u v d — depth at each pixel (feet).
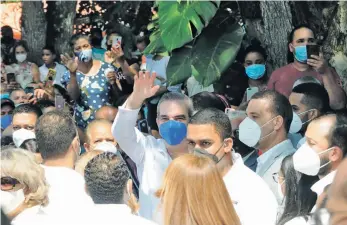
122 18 36.99
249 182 15.99
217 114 16.51
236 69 25.89
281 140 18.65
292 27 26.40
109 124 20.57
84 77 28.68
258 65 25.22
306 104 20.11
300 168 15.31
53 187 14.88
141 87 18.07
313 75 24.59
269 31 26.35
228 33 24.16
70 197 14.82
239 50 25.20
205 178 13.08
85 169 13.89
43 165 16.34
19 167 14.48
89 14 39.63
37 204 14.51
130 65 32.22
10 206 14.62
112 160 13.87
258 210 15.69
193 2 23.18
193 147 16.69
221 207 13.09
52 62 38.17
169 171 13.28
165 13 23.30
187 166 13.17
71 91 28.48
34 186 14.56
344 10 26.14
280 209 14.85
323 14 26.45
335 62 26.14
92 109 28.66
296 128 20.06
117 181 13.66
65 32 41.14
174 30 23.00
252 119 18.69
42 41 41.47
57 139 16.20
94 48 33.78
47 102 27.63
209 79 23.54
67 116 16.55
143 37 33.99
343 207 11.03
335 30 26.27
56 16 41.32
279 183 15.96
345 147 16.08
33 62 41.24
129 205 14.03
